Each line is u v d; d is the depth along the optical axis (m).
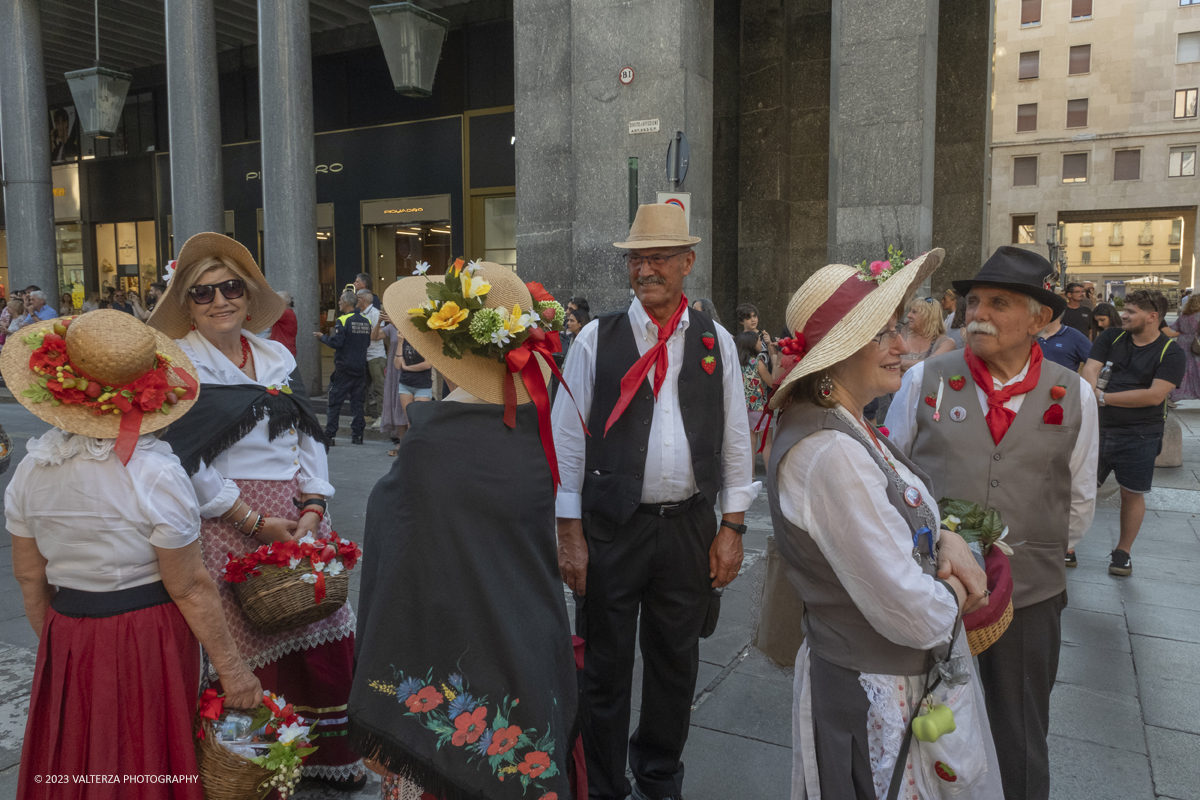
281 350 2.70
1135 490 4.86
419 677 1.68
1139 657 3.81
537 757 1.69
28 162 14.83
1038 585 2.25
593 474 2.51
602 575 2.49
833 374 1.72
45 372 1.83
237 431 2.40
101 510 1.84
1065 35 43.56
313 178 11.81
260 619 2.30
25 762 1.94
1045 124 44.56
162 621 1.95
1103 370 4.99
